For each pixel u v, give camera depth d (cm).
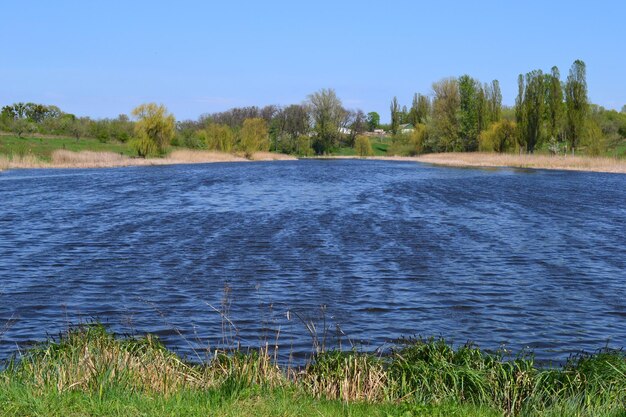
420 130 12938
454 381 902
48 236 2481
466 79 11875
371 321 1380
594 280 1762
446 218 3064
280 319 1387
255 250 2167
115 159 8756
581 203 3834
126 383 842
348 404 814
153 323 1352
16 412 724
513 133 10462
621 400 846
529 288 1670
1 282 1719
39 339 1241
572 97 9131
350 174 6906
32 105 14050
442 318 1406
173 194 4306
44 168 7344
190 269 1867
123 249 2191
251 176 6406
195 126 15312
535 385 896
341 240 2380
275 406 780
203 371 951
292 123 14688
